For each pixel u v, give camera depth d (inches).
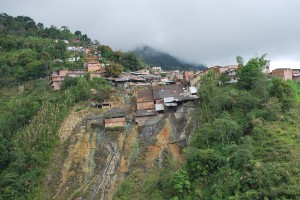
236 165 3730.3
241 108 4606.3
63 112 5024.6
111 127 4778.5
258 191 3361.2
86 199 4153.5
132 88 5674.2
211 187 3666.3
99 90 5374.0
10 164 4574.3
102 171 4397.1
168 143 4527.6
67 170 4466.0
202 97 4835.1
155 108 4938.5
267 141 4018.2
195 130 4571.9
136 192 4055.1
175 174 3794.3
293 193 3233.3
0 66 7037.4
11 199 4185.5
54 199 4217.5
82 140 4702.3
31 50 7504.9
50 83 6245.1
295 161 3631.9
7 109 5866.1
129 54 7682.1
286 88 4751.5
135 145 4589.1
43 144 4658.0
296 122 4367.6
